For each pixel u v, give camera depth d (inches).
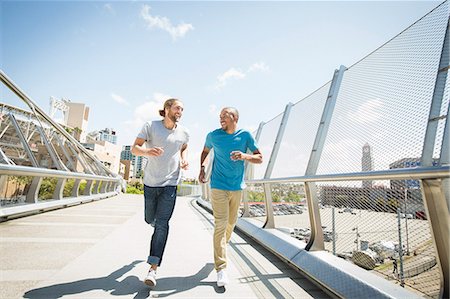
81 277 86.4
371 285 68.3
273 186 163.3
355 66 105.4
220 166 100.3
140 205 343.6
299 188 132.5
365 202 81.2
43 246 121.7
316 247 102.7
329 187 100.0
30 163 218.1
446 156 57.0
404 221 67.4
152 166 95.4
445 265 56.4
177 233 170.4
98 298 71.4
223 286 83.7
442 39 68.3
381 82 86.5
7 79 214.2
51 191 254.5
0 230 151.6
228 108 102.2
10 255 106.5
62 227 167.9
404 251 67.0
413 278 63.2
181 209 340.5
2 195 179.8
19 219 189.3
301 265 95.3
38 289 75.7
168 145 95.5
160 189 95.0
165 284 84.0
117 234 155.7
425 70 70.6
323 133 113.8
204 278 90.7
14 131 224.2
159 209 92.3
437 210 57.1
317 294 79.4
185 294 76.7
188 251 126.0
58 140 323.6
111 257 109.9
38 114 271.0
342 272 78.9
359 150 89.4
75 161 367.2
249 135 103.7
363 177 70.9
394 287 65.4
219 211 94.7
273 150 176.6
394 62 82.9
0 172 154.3
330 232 98.0
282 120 175.9
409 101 72.9
